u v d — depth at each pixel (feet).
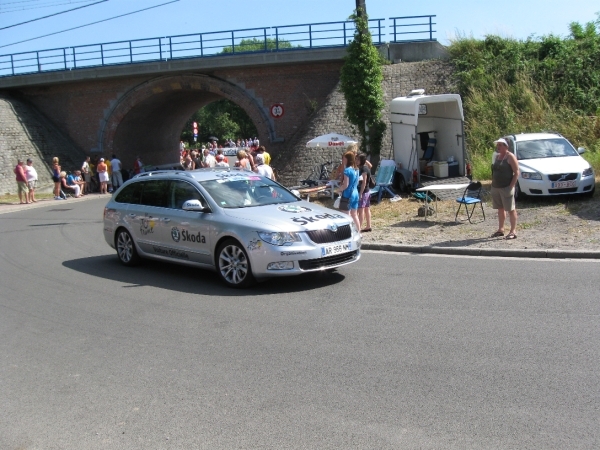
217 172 34.42
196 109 146.92
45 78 117.08
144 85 113.39
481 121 77.46
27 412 16.55
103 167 103.76
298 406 15.93
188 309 26.05
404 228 43.83
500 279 28.50
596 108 74.90
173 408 16.28
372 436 14.06
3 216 71.41
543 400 15.46
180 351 20.77
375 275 30.71
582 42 85.92
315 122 90.68
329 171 83.76
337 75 102.17
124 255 36.60
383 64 93.04
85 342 22.31
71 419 15.97
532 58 85.51
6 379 19.07
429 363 18.39
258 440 14.20
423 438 13.83
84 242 47.50
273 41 113.39
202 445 14.15
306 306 25.52
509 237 37.45
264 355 19.92
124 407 16.52
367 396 16.28
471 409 15.16
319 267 28.30
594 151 66.64
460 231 41.06
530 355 18.61
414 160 60.54
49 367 19.94
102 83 116.16
